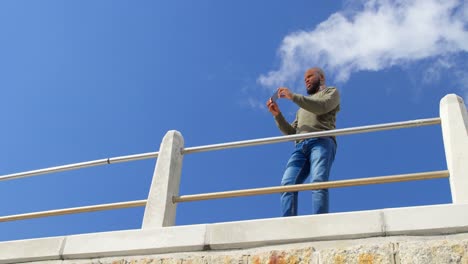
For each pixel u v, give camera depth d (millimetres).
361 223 3721
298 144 5047
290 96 4941
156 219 4387
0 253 4434
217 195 4410
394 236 3637
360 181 4078
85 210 4727
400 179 4012
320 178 4574
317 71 5379
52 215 4836
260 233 3885
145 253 4082
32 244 4395
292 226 3850
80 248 4238
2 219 5000
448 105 4266
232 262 3826
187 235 4047
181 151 4926
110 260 4121
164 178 4648
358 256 3590
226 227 3992
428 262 3445
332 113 5129
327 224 3787
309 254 3699
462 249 3432
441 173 3961
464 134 4043
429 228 3584
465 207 3609
